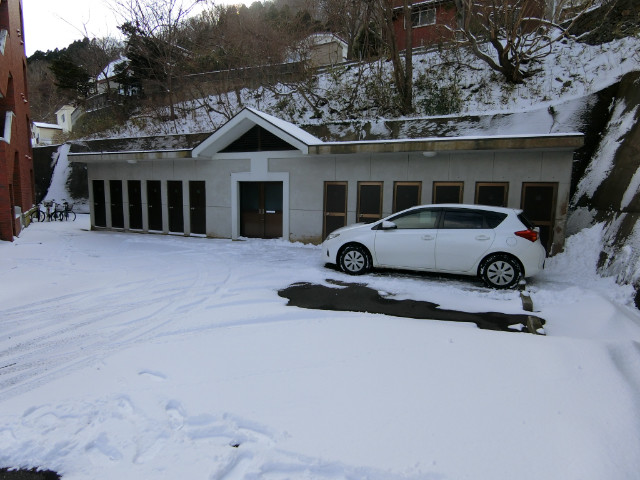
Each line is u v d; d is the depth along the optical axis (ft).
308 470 7.59
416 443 8.22
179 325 16.38
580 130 35.99
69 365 12.86
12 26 50.29
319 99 57.47
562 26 49.70
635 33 40.09
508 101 43.62
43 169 89.61
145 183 46.80
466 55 51.85
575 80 41.88
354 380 10.97
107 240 41.52
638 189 24.29
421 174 32.55
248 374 11.46
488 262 22.27
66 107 144.36
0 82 41.98
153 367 12.16
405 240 24.02
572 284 22.95
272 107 61.67
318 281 23.73
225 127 37.93
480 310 18.37
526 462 7.61
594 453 7.79
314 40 68.18
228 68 71.15
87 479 7.62
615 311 16.71
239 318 17.04
